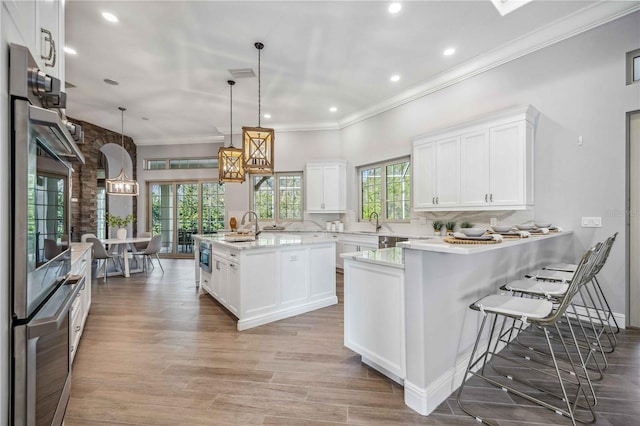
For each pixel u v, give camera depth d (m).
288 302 3.33
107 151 7.67
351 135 6.15
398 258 2.12
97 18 2.99
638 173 2.83
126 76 4.30
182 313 3.47
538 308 1.68
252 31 3.24
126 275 5.54
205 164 8.00
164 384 2.01
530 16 3.04
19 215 0.86
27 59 0.88
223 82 4.50
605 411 1.70
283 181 6.86
